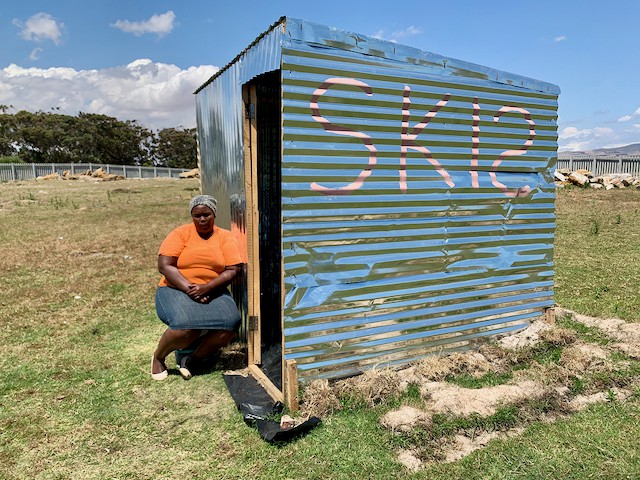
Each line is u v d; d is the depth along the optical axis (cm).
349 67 347
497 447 299
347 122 350
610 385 374
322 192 343
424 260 397
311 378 354
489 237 436
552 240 483
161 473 282
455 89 403
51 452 302
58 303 611
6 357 446
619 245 882
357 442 306
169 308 387
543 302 483
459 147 411
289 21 321
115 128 6000
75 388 387
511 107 440
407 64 374
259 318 419
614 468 278
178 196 1973
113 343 484
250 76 374
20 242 1005
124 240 1029
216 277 396
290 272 337
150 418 342
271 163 530
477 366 405
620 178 1812
